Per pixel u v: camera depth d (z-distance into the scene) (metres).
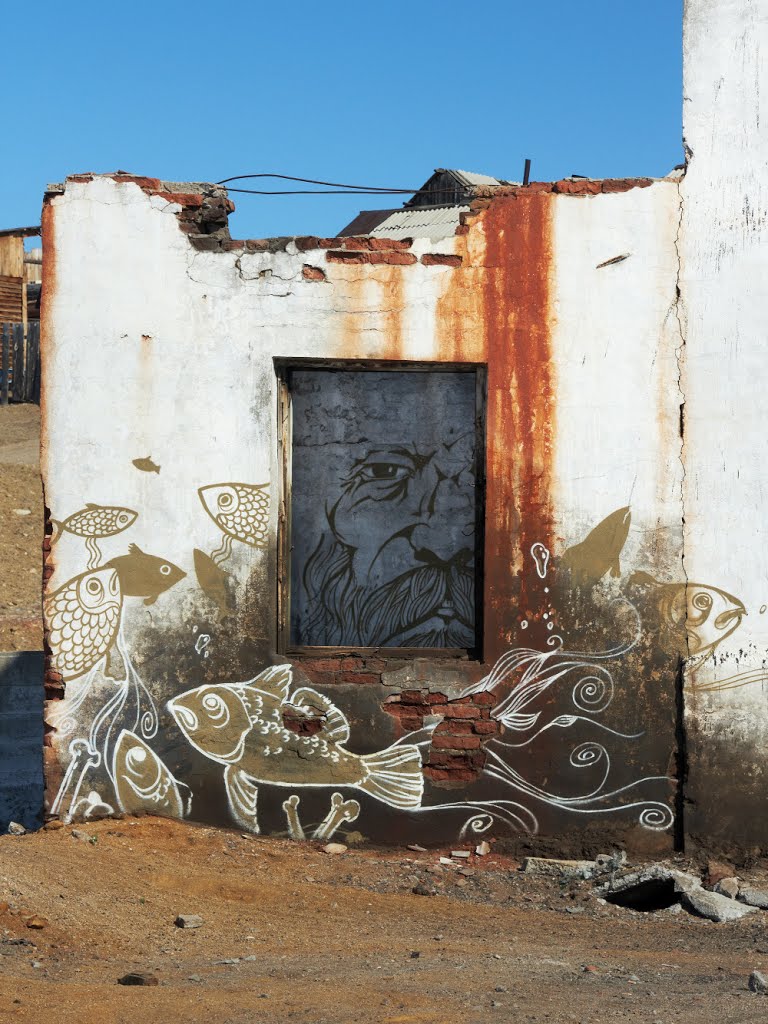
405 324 8.16
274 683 8.09
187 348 8.20
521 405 8.10
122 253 8.24
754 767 7.91
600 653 8.02
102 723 8.12
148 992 4.84
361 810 8.02
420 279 8.16
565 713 8.00
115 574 8.17
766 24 8.06
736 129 8.07
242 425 8.17
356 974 5.27
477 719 8.02
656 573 8.02
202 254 8.23
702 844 7.88
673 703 7.98
